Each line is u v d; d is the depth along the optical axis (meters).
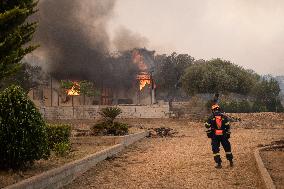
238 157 11.48
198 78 54.31
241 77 54.88
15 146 7.57
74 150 12.02
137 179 8.42
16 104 7.75
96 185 7.76
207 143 17.28
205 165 10.15
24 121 7.72
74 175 8.31
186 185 7.59
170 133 25.11
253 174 8.45
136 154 13.35
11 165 7.73
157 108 43.34
